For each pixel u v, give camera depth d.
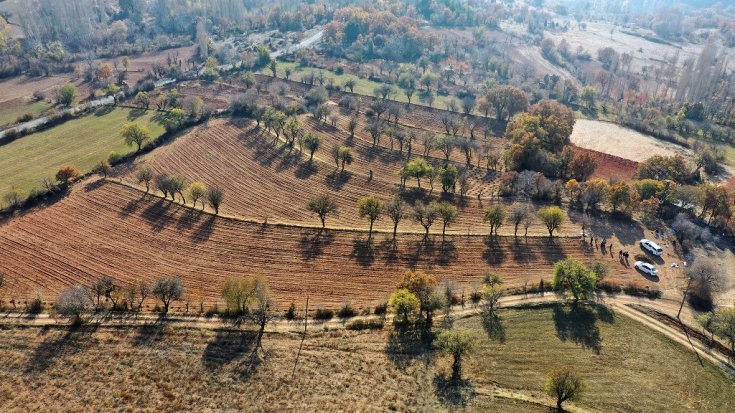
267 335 88.94
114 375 79.12
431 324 91.12
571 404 73.75
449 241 121.62
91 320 91.50
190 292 103.19
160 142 172.50
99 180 147.00
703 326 89.12
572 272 94.44
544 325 89.94
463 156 176.00
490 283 99.06
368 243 120.38
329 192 146.38
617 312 93.38
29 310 95.31
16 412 72.62
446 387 77.00
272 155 166.12
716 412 72.75
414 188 149.62
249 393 76.00
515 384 77.62
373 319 93.62
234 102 198.75
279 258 114.94
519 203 140.88
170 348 84.81
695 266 101.62
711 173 169.75
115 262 112.81
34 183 145.12
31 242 118.56
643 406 73.62
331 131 189.88
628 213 131.88
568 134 179.12
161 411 72.75
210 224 127.50
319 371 80.50
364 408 73.38
